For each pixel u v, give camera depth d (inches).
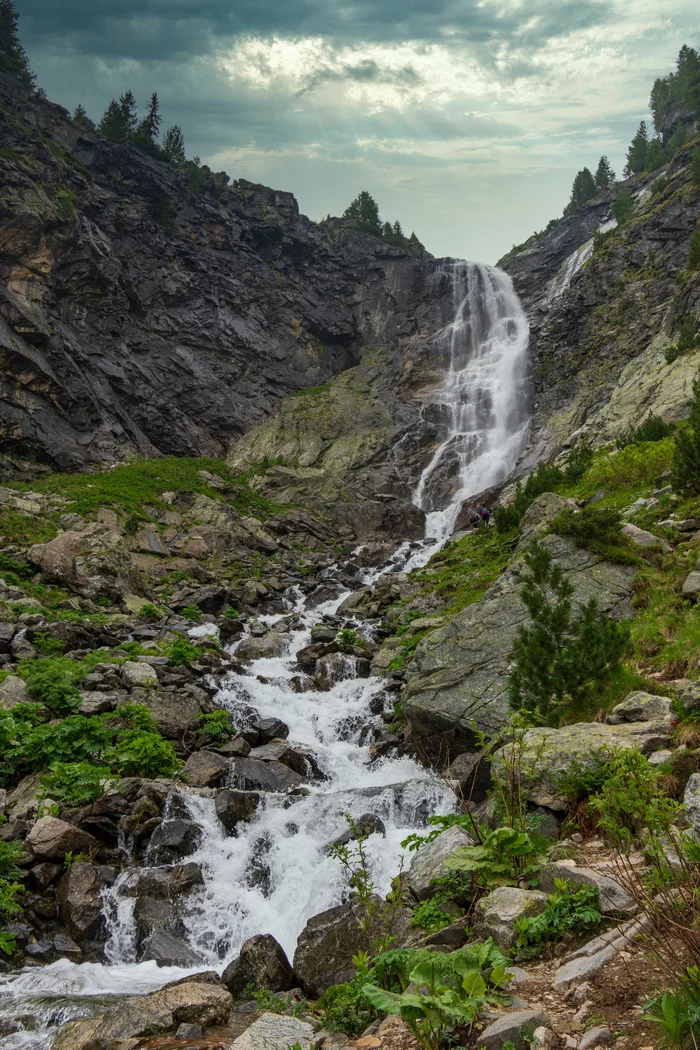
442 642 651.5
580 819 354.9
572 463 1396.4
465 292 3031.5
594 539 691.4
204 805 557.3
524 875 311.4
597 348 2262.6
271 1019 255.3
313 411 2596.0
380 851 476.1
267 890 494.0
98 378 2241.6
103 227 2524.6
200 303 2711.6
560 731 417.4
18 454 1943.9
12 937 420.8
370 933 327.6
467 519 2004.2
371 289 3125.0
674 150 3420.3
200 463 2285.9
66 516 1550.2
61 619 967.0
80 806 546.9
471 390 2561.5
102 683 738.2
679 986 196.7
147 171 2824.8
